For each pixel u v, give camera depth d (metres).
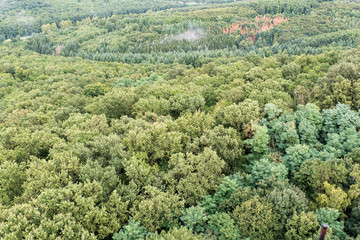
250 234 28.30
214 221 30.42
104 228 28.59
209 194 35.75
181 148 42.03
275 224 27.94
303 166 34.75
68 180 33.66
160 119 50.62
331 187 30.17
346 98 49.62
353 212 28.75
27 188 33.16
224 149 40.53
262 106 51.88
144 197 32.78
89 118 59.06
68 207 28.47
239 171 37.53
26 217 27.39
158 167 40.47
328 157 36.09
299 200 28.81
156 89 66.69
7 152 45.19
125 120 54.25
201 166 36.31
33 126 58.12
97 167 35.44
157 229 32.03
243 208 29.89
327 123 43.72
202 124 47.97
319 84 58.16
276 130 43.47
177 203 31.59
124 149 42.50
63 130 53.25
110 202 31.12
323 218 27.39
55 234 25.45
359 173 31.38
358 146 37.56
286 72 74.12
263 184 32.66
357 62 63.19
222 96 62.25
